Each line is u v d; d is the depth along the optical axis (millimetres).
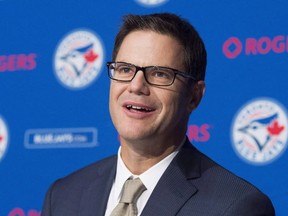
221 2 5238
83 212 3518
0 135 5785
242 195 3262
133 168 3445
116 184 3467
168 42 3350
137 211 3330
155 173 3398
